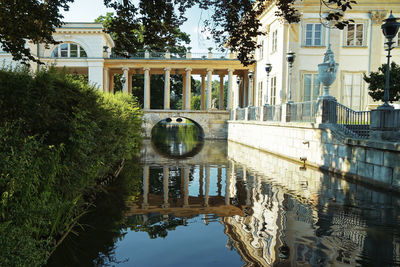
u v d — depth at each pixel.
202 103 43.25
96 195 9.43
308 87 26.83
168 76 38.50
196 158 18.78
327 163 14.19
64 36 37.94
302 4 26.19
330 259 5.07
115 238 6.02
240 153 21.59
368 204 8.41
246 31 8.55
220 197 9.38
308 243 5.73
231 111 36.03
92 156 8.27
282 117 19.66
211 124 37.25
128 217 7.35
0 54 33.97
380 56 26.25
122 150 13.79
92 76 38.06
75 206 6.93
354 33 26.31
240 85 45.25
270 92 30.50
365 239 5.90
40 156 5.70
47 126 6.48
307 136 16.05
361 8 25.98
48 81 6.60
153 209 8.05
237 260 5.06
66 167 6.36
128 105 17.80
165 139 35.53
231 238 6.02
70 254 5.28
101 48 38.25
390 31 10.77
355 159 12.05
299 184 11.17
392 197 9.18
